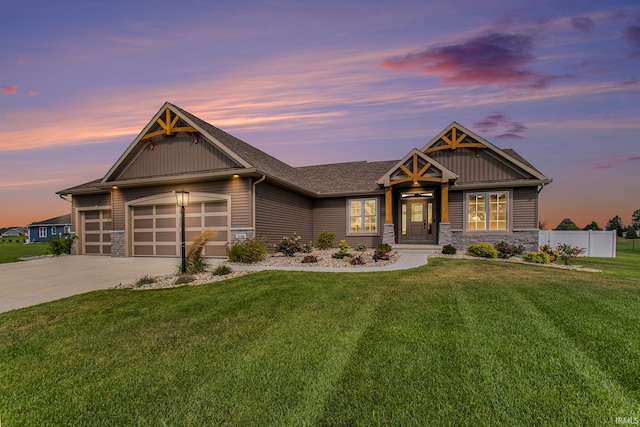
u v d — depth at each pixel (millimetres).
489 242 13570
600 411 2457
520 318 4500
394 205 15406
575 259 12242
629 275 8242
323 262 10047
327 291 6172
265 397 2707
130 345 3928
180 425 2389
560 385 2805
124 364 3420
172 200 12727
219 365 3316
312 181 17781
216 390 2840
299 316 4797
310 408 2535
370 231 15938
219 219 11930
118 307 5598
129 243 13547
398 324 4336
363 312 4887
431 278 7246
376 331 4109
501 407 2504
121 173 13789
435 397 2645
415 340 3791
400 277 7375
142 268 10219
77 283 7871
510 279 7133
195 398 2727
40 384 3049
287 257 11312
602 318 4488
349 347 3650
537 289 6156
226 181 11867
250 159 12664
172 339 4082
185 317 4949
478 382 2855
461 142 14164
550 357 3318
